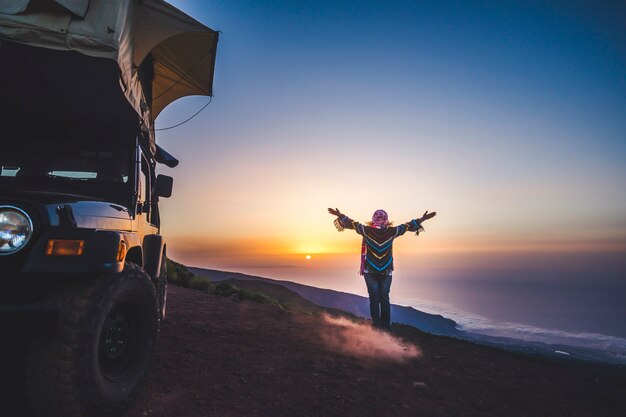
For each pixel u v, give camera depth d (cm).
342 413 337
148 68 577
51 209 260
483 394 418
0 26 327
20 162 377
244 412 320
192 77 625
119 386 284
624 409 415
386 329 687
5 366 289
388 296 693
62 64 346
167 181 449
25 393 253
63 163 386
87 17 344
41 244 247
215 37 527
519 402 404
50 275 251
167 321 610
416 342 642
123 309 304
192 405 323
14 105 383
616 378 557
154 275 449
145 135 453
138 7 438
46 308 232
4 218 247
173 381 368
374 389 398
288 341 560
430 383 436
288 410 332
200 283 1229
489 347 689
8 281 247
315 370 440
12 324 223
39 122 388
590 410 403
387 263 682
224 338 542
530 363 591
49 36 333
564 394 447
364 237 689
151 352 329
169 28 465
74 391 239
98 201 314
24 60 343
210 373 399
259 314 767
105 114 402
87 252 255
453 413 359
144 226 450
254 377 400
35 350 240
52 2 338
